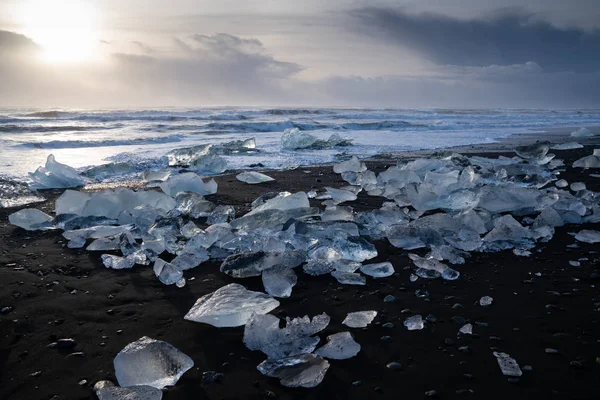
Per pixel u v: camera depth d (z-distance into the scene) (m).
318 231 3.19
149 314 2.18
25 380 1.66
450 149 9.96
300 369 1.69
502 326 2.02
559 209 3.80
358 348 1.83
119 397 1.52
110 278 2.61
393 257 2.99
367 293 2.41
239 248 3.00
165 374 1.66
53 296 2.35
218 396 1.57
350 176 5.98
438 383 1.62
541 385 1.60
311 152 9.66
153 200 4.12
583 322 2.04
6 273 2.62
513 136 13.81
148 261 2.87
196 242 3.08
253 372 1.71
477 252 3.05
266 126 16.05
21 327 2.03
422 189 4.24
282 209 3.70
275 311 2.21
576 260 2.89
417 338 1.93
